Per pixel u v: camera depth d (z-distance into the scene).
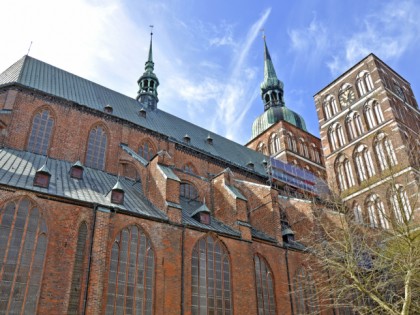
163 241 28.38
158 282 26.61
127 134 41.34
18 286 21.56
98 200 27.22
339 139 62.34
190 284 28.25
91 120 39.22
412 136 54.59
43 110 36.56
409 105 62.31
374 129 57.00
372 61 60.75
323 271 36.25
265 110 76.00
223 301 29.61
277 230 38.22
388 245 29.30
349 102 62.53
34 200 24.05
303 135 71.00
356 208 54.44
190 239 30.00
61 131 36.62
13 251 22.20
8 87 35.56
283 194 53.34
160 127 47.31
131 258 26.30
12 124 33.97
